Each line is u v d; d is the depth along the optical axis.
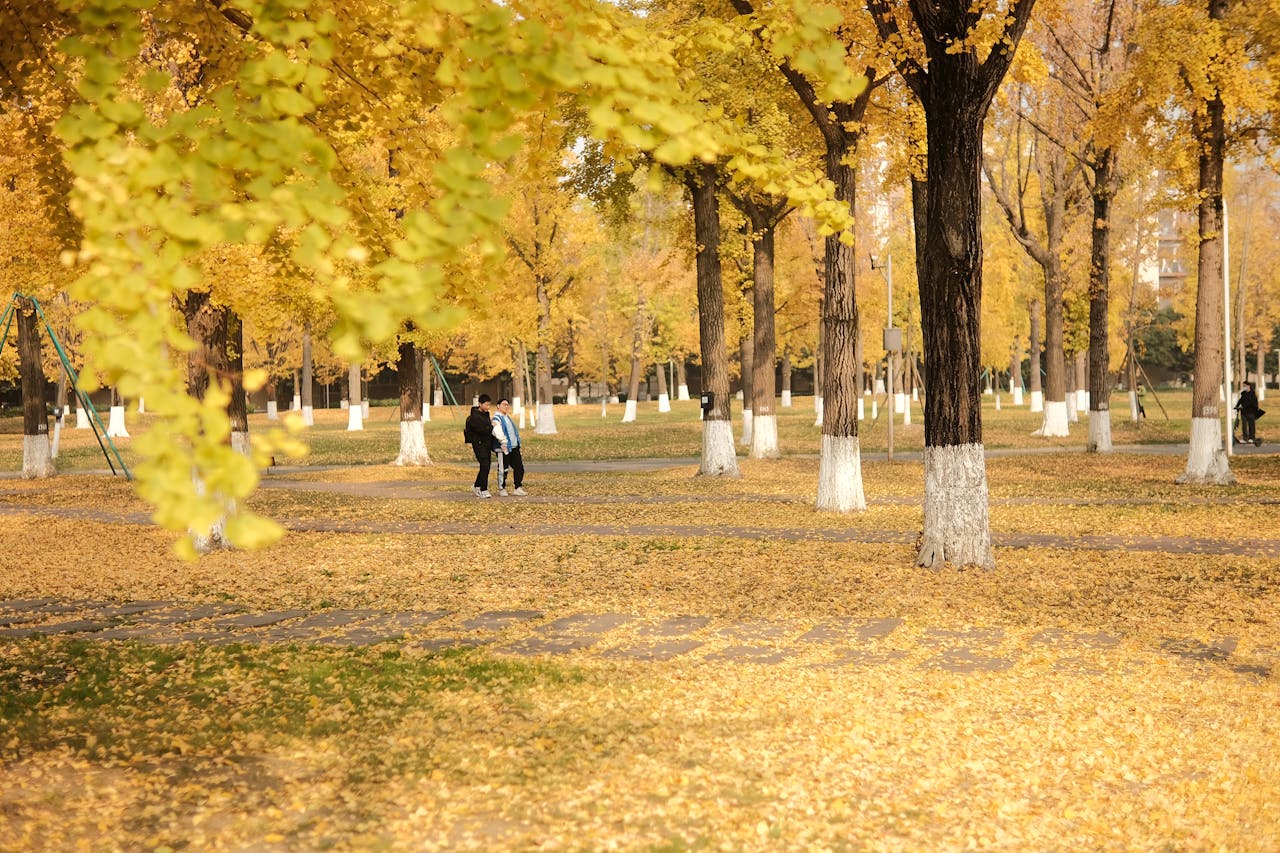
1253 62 20.27
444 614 10.73
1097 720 6.86
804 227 38.84
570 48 4.24
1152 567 12.48
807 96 17.09
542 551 14.77
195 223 3.81
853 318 18.64
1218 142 21.02
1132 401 45.72
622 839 4.89
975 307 12.82
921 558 12.96
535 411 72.31
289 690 7.70
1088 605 10.54
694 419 58.44
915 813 5.32
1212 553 13.39
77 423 57.59
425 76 5.69
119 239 3.97
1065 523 16.39
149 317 3.61
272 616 10.74
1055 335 37.66
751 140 5.02
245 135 4.09
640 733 6.56
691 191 25.25
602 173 25.75
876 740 6.44
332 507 20.97
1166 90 19.64
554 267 42.19
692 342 62.50
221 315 15.31
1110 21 25.75
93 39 4.43
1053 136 30.88
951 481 12.84
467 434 22.95
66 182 7.34
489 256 4.18
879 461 29.80
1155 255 50.81
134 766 5.99
